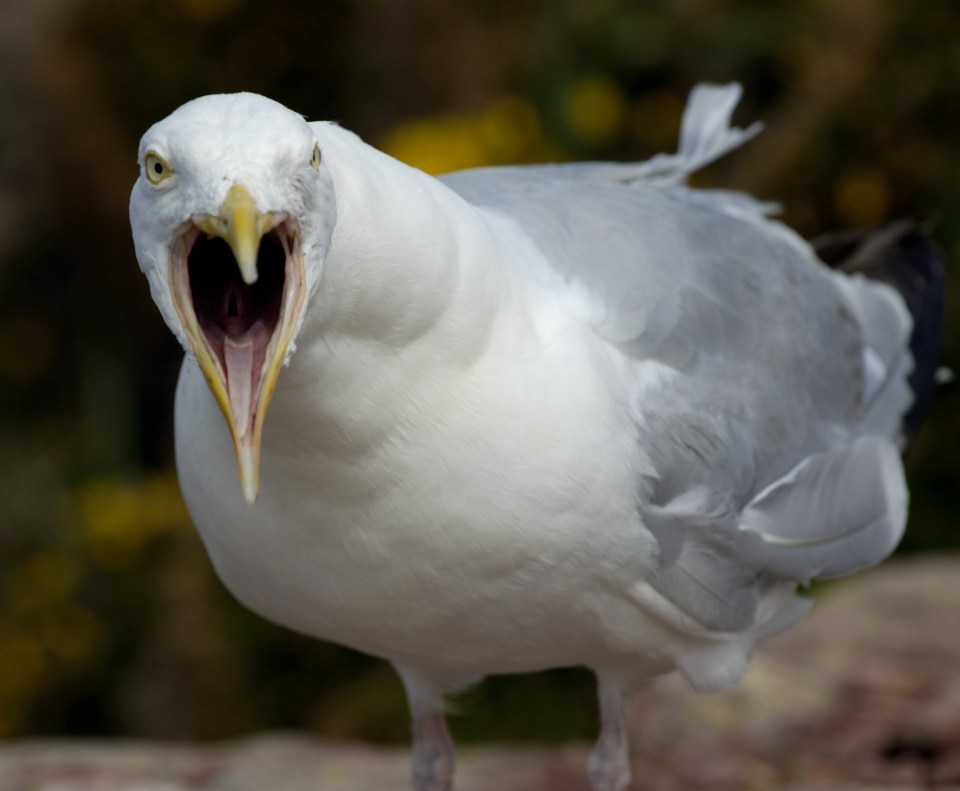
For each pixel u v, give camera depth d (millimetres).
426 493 6316
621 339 6996
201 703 12992
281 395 5988
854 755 9953
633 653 7285
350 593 6672
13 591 13742
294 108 14680
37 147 14734
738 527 7281
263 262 5773
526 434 6352
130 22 14734
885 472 7941
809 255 8867
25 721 13594
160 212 5367
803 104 13445
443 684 7789
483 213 6902
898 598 11492
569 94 13406
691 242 7645
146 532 13656
